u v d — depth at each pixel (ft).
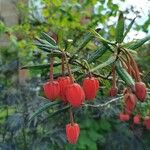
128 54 0.84
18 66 2.65
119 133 2.66
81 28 2.28
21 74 2.82
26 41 2.37
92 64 0.98
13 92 2.49
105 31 2.49
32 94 2.46
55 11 2.49
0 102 2.48
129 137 2.66
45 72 1.09
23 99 2.45
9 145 2.39
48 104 0.97
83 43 0.92
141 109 1.34
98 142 2.65
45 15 2.53
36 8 2.66
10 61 2.66
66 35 2.30
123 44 0.88
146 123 1.12
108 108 2.24
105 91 1.06
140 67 2.31
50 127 2.33
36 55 2.19
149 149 2.67
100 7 2.60
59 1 2.32
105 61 0.93
